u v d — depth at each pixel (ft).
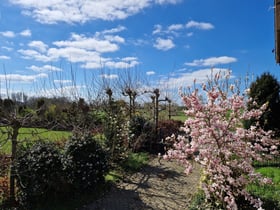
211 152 15.81
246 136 16.25
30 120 20.97
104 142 28.58
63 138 27.37
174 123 51.34
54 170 18.08
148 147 38.34
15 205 17.62
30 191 17.43
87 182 19.86
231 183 15.29
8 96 23.17
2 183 19.15
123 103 39.32
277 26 21.65
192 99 15.70
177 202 19.77
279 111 34.12
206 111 15.71
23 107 31.09
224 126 15.42
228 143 15.83
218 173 15.64
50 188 18.31
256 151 17.57
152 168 29.66
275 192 18.74
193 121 15.84
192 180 25.32
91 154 20.89
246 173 16.19
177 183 24.44
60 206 18.16
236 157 16.31
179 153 16.31
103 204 19.21
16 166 17.69
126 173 26.94
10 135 18.79
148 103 49.16
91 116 32.07
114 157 28.68
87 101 34.91
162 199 20.40
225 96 16.92
